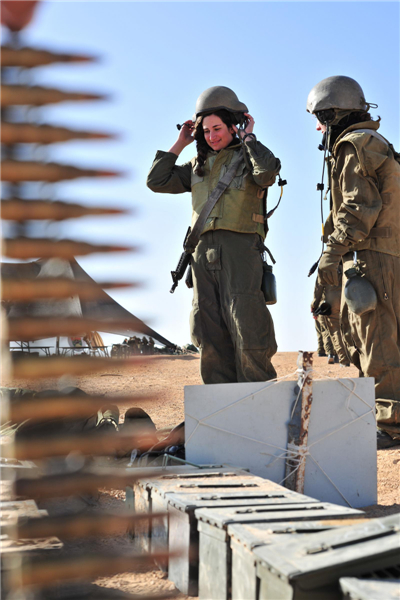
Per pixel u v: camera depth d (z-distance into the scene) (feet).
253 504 15.14
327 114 36.86
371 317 35.99
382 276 35.65
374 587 8.48
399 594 8.20
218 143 32.71
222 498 15.94
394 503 24.84
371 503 24.64
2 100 5.76
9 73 5.85
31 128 5.82
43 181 5.84
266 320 31.76
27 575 7.58
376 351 35.78
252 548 10.81
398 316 35.83
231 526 12.40
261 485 17.99
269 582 10.18
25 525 7.18
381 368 35.76
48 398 6.10
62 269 5.83
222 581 12.89
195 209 33.37
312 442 23.81
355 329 37.27
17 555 9.09
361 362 37.37
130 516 7.43
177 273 33.32
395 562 9.29
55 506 12.85
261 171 31.09
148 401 6.43
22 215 5.81
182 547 15.25
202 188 33.19
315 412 23.94
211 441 22.95
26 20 5.89
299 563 9.37
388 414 35.14
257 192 32.53
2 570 8.94
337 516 13.50
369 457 24.72
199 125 33.06
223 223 31.81
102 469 6.97
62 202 5.91
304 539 10.61
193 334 33.32
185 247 32.78
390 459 32.19
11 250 5.76
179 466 21.84
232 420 23.25
